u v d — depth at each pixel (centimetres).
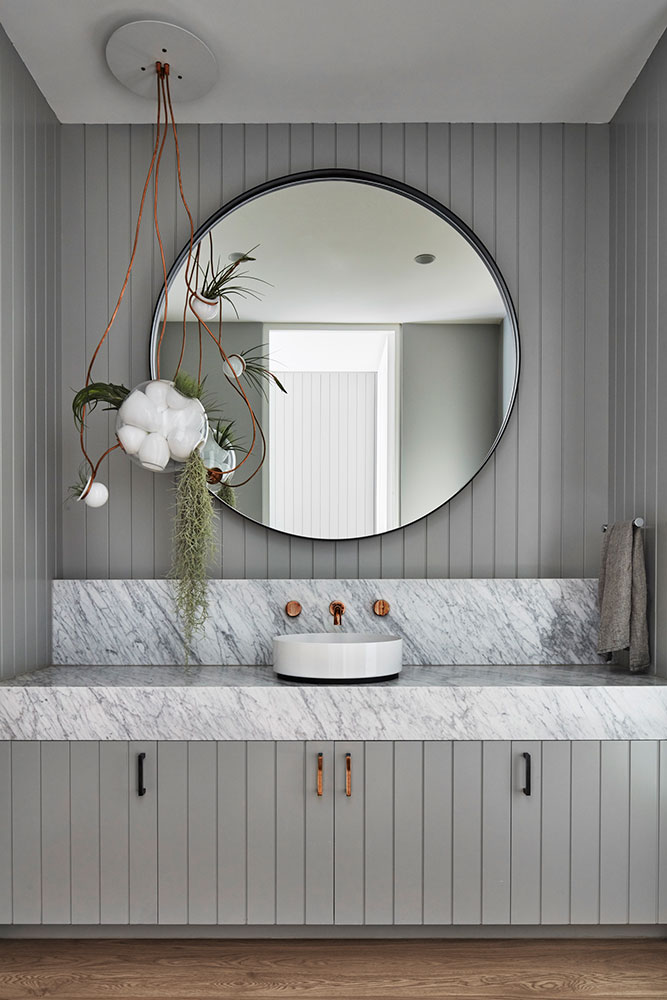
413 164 278
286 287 273
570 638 266
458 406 272
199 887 220
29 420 249
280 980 204
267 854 221
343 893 220
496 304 274
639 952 219
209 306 253
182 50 236
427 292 274
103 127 278
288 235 275
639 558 243
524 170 279
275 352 272
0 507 226
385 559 275
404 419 272
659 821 221
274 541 275
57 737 220
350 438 271
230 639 264
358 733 219
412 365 272
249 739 219
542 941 226
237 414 271
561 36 234
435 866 220
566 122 278
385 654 232
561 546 276
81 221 277
